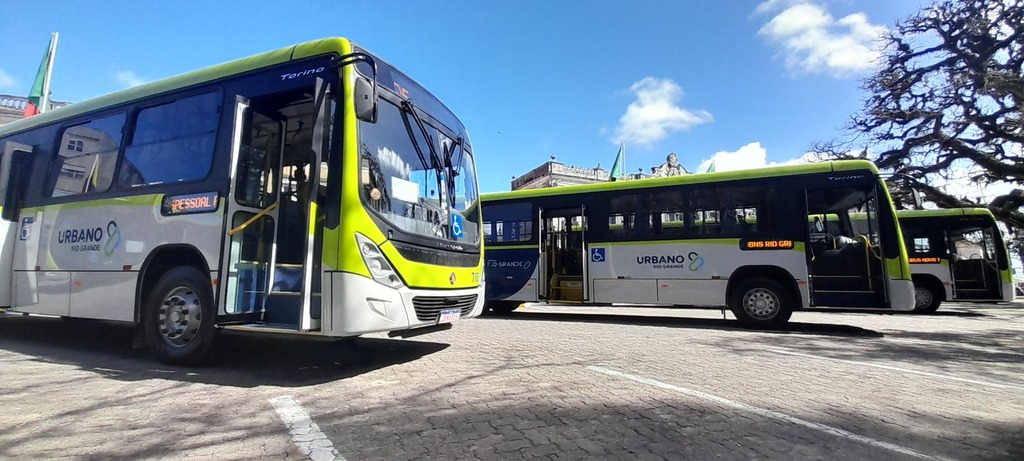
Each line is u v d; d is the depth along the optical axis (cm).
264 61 576
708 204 1084
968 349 784
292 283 555
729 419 414
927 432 391
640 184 1158
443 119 679
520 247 1274
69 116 705
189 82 612
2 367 572
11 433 360
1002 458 342
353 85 526
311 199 496
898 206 1984
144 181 607
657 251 1115
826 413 435
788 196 1016
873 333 978
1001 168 1803
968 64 1856
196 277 551
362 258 491
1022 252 2641
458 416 412
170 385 496
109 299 610
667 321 1189
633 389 503
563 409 434
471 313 662
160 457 321
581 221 1204
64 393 464
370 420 398
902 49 2056
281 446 342
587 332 948
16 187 719
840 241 969
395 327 514
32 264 687
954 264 1541
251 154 563
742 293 1035
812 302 973
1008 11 1753
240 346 706
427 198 598
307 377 539
